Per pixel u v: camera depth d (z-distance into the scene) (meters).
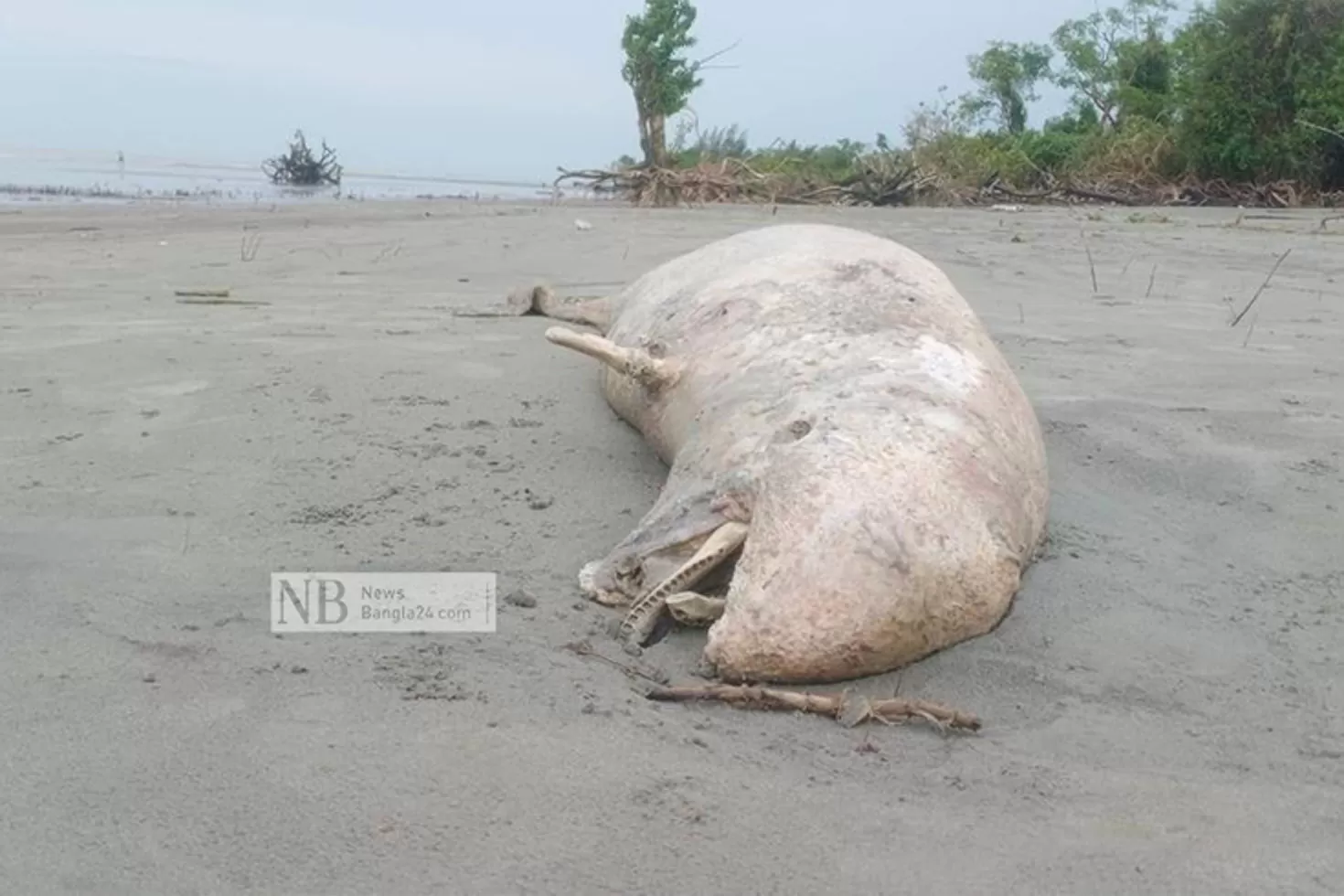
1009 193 26.67
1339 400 6.59
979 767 3.19
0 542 4.20
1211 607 4.27
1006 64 46.66
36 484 4.80
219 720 3.09
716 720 3.34
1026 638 3.94
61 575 3.94
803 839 2.78
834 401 4.10
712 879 2.61
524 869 2.59
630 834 2.74
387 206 21.72
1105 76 44.84
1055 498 5.14
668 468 5.12
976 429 4.06
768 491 3.76
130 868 2.51
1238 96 31.20
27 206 19.44
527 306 8.12
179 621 3.66
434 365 6.62
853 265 5.06
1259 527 4.98
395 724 3.12
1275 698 3.67
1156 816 2.99
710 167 24.56
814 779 3.06
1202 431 5.97
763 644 3.49
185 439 5.36
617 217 18.05
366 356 6.80
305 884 2.50
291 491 4.80
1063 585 4.35
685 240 13.50
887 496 3.65
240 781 2.83
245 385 6.15
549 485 4.94
